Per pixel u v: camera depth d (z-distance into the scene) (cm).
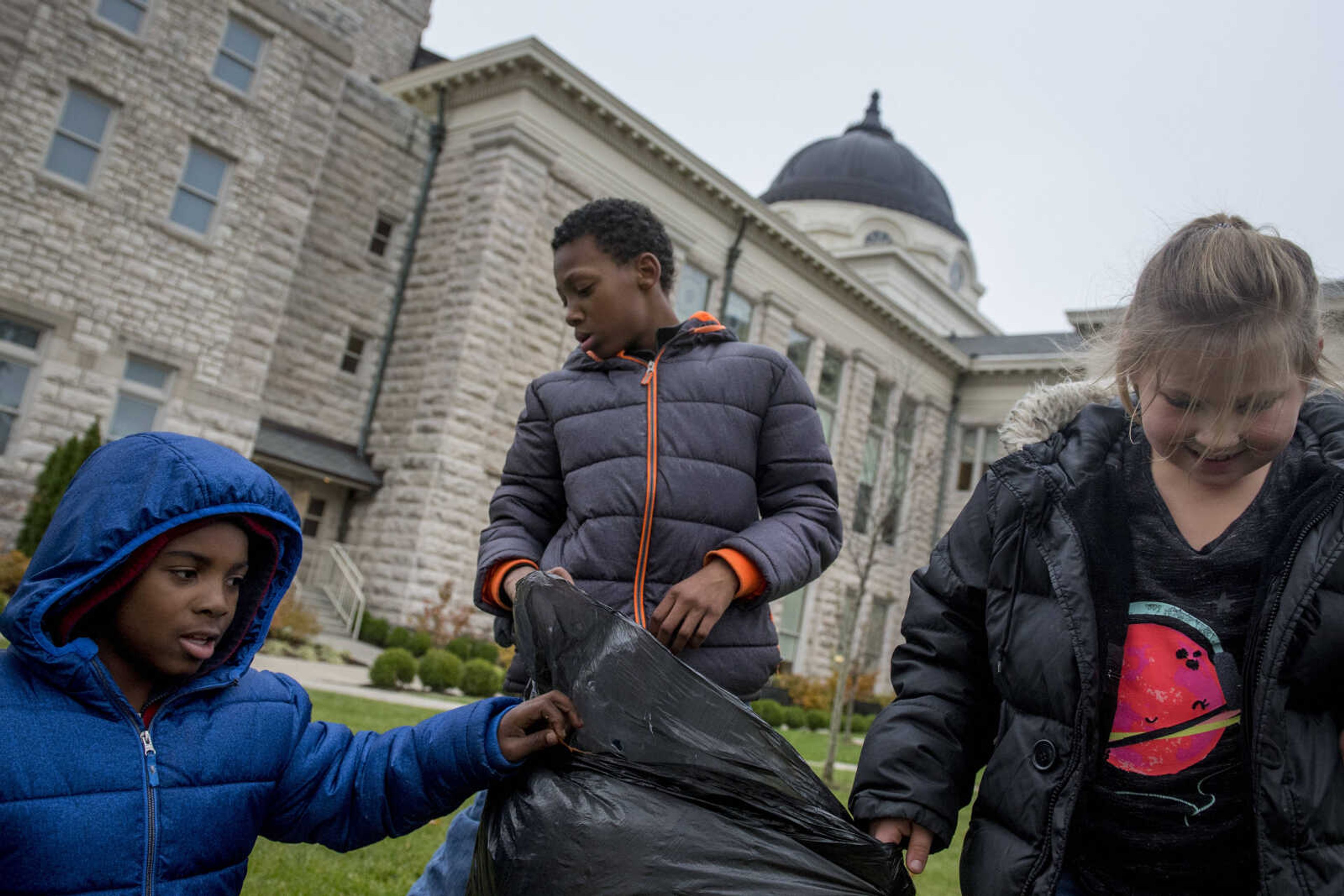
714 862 159
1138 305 158
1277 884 146
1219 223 161
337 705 838
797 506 219
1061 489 175
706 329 227
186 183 1500
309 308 1703
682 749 169
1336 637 147
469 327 1672
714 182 2056
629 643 178
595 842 161
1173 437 154
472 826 214
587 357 234
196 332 1497
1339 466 154
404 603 1581
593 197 1884
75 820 154
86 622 169
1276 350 140
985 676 193
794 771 170
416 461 1659
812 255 2317
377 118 1791
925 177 4334
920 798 177
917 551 2761
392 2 2355
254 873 377
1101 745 169
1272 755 148
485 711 180
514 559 219
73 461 1305
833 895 159
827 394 2488
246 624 182
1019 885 163
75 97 1389
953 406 2941
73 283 1371
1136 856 168
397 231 1830
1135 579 172
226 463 170
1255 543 164
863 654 2534
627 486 211
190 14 1491
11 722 153
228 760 173
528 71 1750
